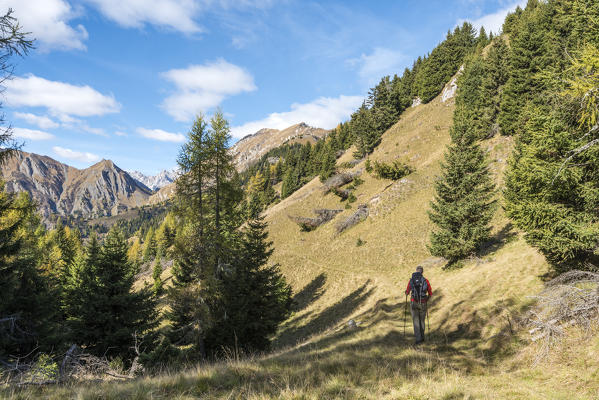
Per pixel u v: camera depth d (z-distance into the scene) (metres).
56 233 64.50
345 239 47.62
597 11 9.55
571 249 10.58
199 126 17.25
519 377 6.38
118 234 19.50
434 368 6.34
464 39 100.81
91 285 17.67
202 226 17.45
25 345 12.90
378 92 87.12
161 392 4.38
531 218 11.23
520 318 9.55
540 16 34.66
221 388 4.70
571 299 7.90
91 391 4.31
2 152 8.62
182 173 17.50
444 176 23.98
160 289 58.25
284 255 50.44
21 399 4.41
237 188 18.30
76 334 16.11
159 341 17.70
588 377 5.62
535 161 10.58
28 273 14.59
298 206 68.31
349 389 4.61
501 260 19.53
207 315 16.38
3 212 13.17
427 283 9.19
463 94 55.22
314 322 29.05
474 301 13.85
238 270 19.92
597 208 9.85
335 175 70.12
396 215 46.25
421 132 70.25
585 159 9.40
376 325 13.73
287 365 6.23
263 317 20.42
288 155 121.19
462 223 22.95
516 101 34.03
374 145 78.56
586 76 7.31
